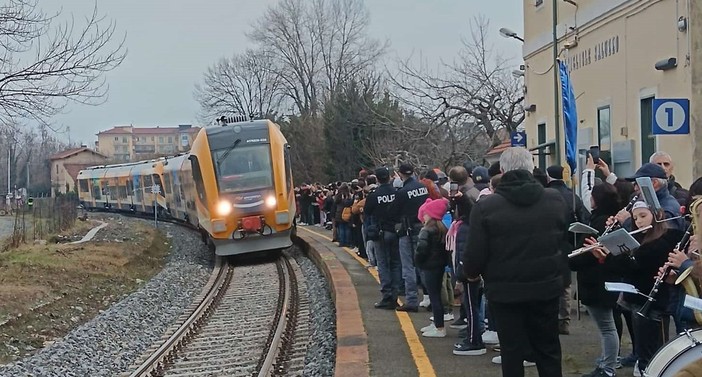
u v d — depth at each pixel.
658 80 13.66
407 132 34.12
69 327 15.45
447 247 8.54
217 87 74.12
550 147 19.34
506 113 32.09
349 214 20.98
